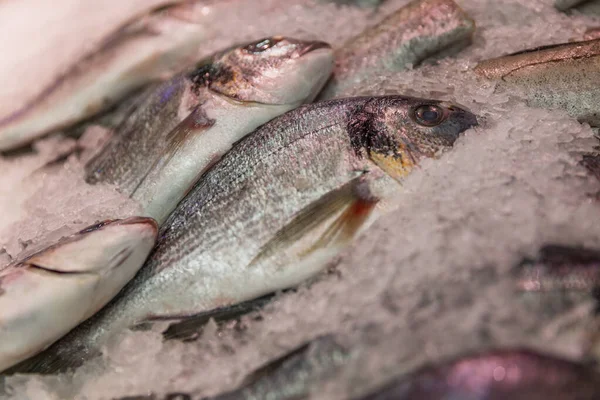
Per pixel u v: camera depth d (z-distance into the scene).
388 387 0.58
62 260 0.65
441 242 0.63
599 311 0.59
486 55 0.77
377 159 0.67
